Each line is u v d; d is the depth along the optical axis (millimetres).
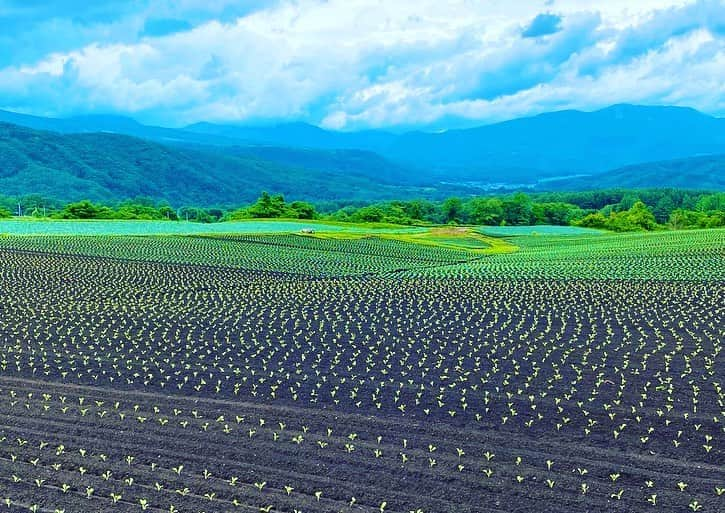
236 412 20641
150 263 54875
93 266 52188
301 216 151750
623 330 31094
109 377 24234
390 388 22953
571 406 21062
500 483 16062
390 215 157500
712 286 42594
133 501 15359
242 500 15367
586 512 14797
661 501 15219
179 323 32875
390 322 33188
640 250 68125
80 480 16250
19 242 66188
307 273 51594
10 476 16422
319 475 16500
